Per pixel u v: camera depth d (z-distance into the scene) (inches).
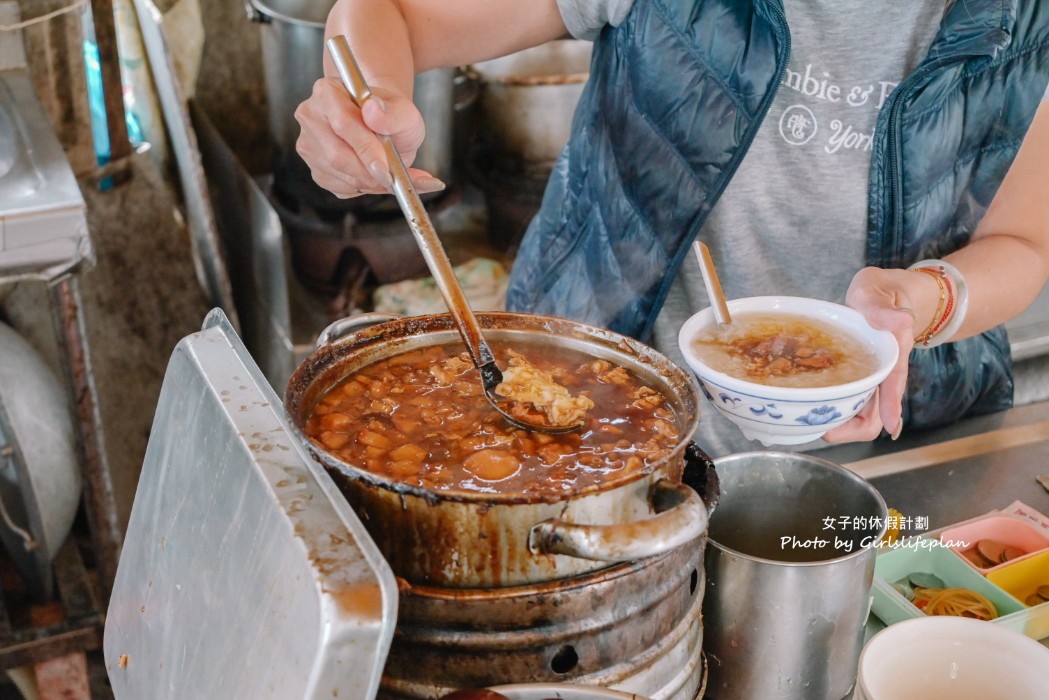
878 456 66.7
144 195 118.3
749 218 68.3
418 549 33.5
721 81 62.1
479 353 43.7
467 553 33.0
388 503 33.2
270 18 102.0
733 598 41.8
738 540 50.9
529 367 43.8
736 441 74.3
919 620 39.8
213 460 40.7
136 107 125.3
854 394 45.8
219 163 123.0
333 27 62.8
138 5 113.0
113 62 108.7
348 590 30.2
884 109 62.3
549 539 31.7
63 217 79.4
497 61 115.0
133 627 46.3
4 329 92.0
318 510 34.2
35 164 86.2
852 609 42.2
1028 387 86.8
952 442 68.1
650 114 65.6
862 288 56.0
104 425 123.1
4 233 77.8
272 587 33.2
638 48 65.4
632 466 37.1
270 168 138.4
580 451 40.7
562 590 33.2
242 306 130.1
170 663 40.8
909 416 70.8
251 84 134.6
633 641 35.9
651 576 34.9
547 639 33.9
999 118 64.3
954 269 60.2
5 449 86.4
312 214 112.2
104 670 102.8
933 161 64.4
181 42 126.6
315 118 50.0
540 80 110.6
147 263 120.7
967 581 52.2
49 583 93.8
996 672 38.5
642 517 34.4
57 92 107.9
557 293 76.1
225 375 43.6
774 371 48.6
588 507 32.7
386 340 47.5
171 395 46.9
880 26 61.3
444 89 107.7
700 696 41.4
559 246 76.4
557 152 116.3
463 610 33.2
